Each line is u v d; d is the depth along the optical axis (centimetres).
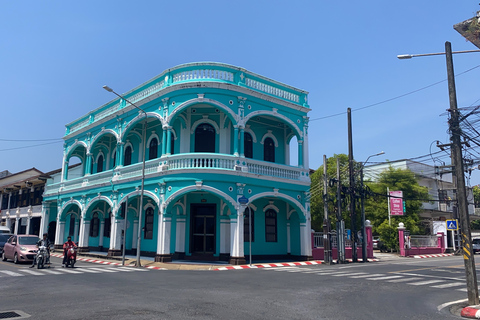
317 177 3512
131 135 2873
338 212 2408
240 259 2083
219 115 2398
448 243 3700
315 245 2520
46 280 1357
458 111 1116
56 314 808
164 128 2264
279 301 998
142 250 2595
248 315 827
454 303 1054
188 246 2312
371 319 827
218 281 1381
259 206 2464
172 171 2123
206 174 2086
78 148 3456
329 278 1523
